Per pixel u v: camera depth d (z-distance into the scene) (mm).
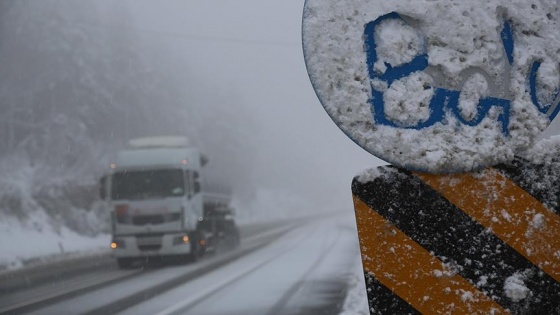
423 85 1781
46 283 15352
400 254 1804
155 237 18812
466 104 1775
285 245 28016
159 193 18969
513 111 1783
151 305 11125
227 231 25672
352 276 14461
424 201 1807
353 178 1837
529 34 1822
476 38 1795
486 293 1771
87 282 15305
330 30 1787
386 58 1785
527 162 1797
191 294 12461
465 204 1797
